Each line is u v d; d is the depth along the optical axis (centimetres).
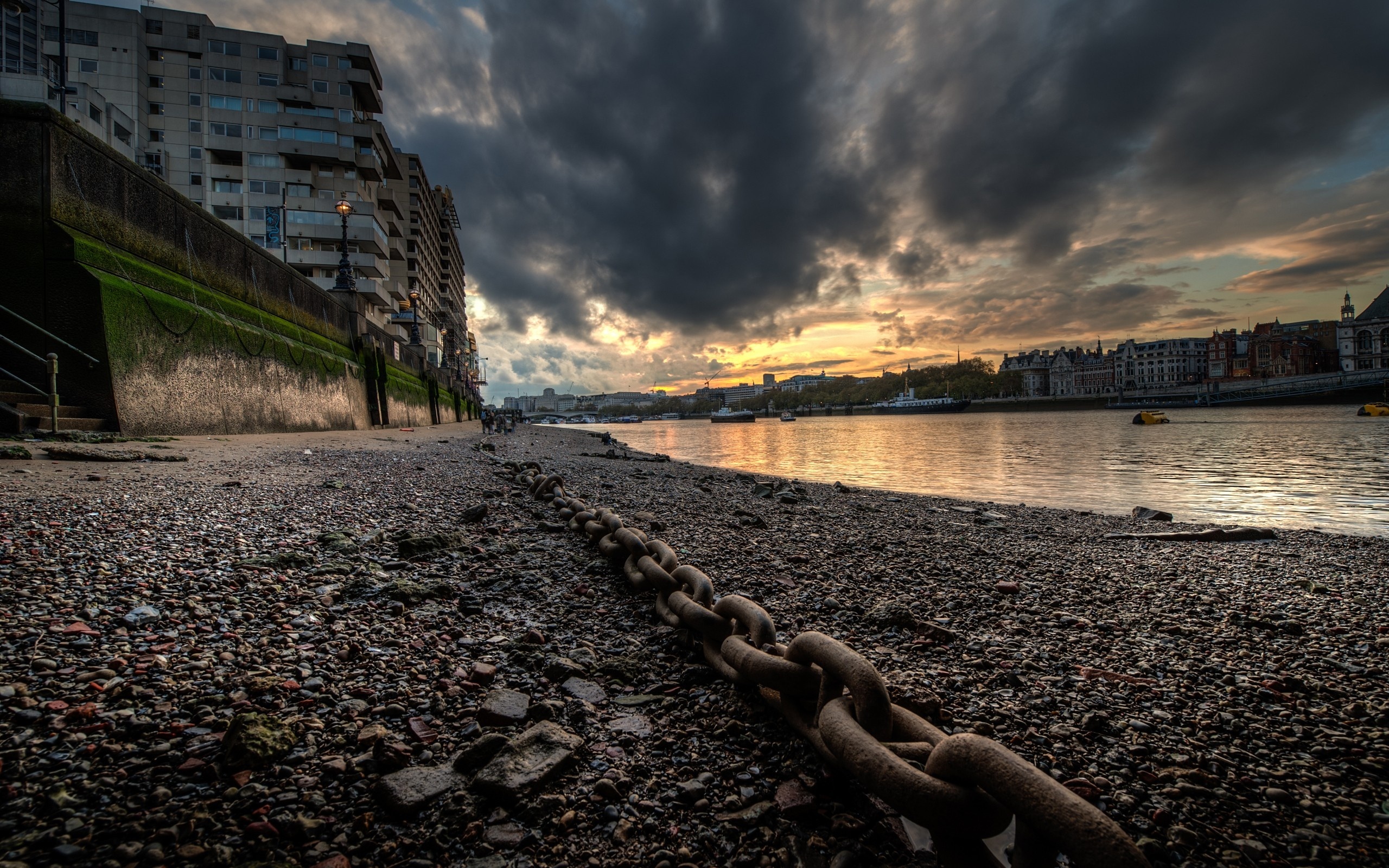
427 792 163
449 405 5141
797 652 191
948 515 861
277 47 4494
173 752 170
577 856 147
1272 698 256
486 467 1040
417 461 1045
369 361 2656
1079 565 526
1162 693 259
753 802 170
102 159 1131
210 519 443
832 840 155
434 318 8206
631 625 304
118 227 1173
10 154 990
